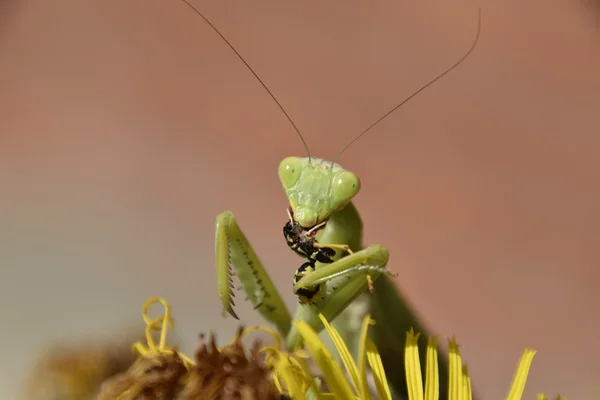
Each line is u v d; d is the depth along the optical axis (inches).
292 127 13.3
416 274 11.9
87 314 9.7
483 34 14.5
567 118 13.6
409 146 13.3
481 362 10.6
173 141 13.0
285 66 14.0
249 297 7.4
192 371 6.6
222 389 6.6
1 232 11.1
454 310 11.3
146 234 11.6
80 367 7.7
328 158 12.9
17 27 14.3
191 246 11.4
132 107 13.4
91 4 14.9
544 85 13.9
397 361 7.7
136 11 14.8
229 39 14.3
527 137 13.4
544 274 11.9
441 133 13.5
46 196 11.8
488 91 13.9
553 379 10.5
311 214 7.2
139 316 9.8
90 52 14.1
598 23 14.6
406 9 15.0
